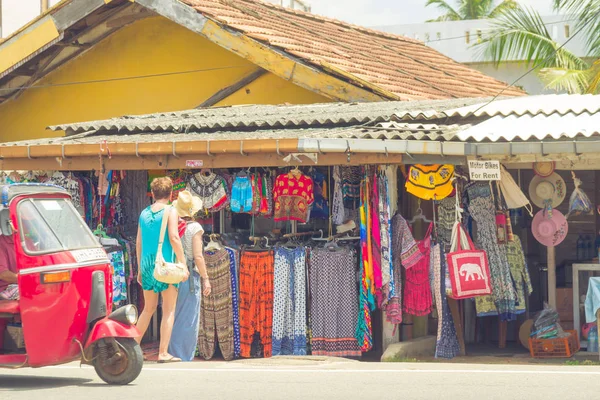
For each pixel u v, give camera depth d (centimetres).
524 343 1133
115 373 789
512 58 2838
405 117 1130
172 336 1029
